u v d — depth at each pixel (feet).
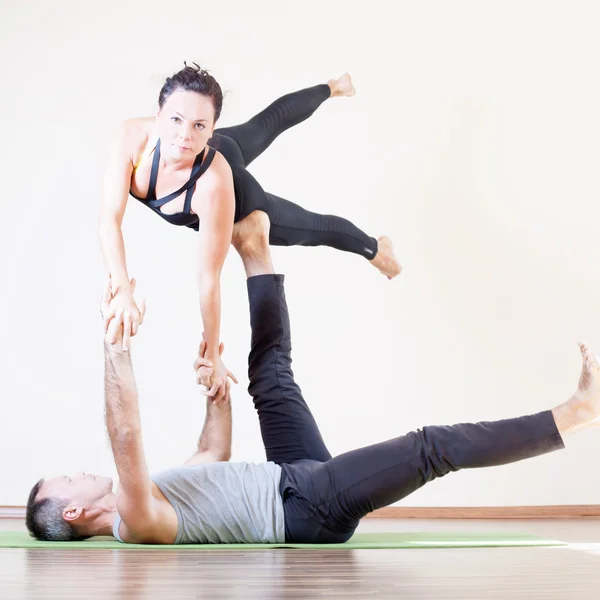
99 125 17.26
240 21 17.65
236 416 16.72
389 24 17.97
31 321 16.71
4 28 17.37
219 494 8.55
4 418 16.44
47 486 9.11
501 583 6.01
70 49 17.40
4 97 17.21
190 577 6.16
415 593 5.44
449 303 17.46
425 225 17.61
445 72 17.95
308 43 17.74
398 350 17.26
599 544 9.93
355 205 17.53
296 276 17.22
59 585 5.74
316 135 17.61
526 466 16.98
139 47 17.47
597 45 18.16
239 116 17.39
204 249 11.60
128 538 8.64
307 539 8.69
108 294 8.43
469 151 17.81
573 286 17.67
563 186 17.90
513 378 17.39
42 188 17.04
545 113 17.99
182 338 16.84
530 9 18.13
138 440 7.74
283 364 10.75
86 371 16.67
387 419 17.06
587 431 17.15
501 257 17.65
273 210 12.91
